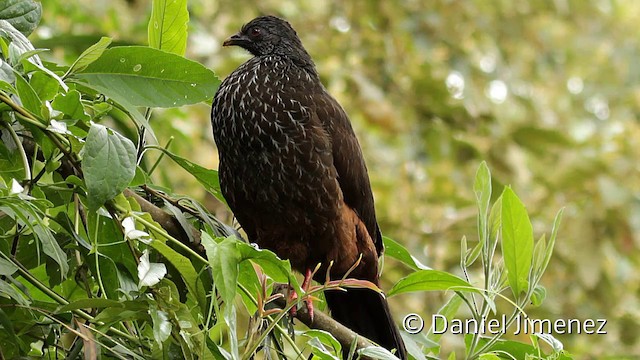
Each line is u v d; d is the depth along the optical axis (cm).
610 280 1589
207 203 1466
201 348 594
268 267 615
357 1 1759
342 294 944
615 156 1644
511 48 1991
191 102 726
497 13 1975
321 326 782
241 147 911
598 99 2112
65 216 663
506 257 771
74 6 1349
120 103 694
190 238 725
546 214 1620
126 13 1470
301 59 974
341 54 1716
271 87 919
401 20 1778
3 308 620
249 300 655
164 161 1334
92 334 616
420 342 840
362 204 966
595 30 2195
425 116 1741
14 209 589
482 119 1747
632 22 2244
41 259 696
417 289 752
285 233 935
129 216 624
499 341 796
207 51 1526
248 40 986
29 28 709
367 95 1633
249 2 1678
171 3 774
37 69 659
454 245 1590
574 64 2156
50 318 599
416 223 1599
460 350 1401
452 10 1833
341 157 934
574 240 1573
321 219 921
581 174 1627
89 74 710
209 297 703
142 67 716
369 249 958
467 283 732
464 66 1823
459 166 1708
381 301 930
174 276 697
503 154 1691
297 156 903
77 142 634
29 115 627
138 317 600
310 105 921
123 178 598
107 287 679
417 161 1695
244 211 937
